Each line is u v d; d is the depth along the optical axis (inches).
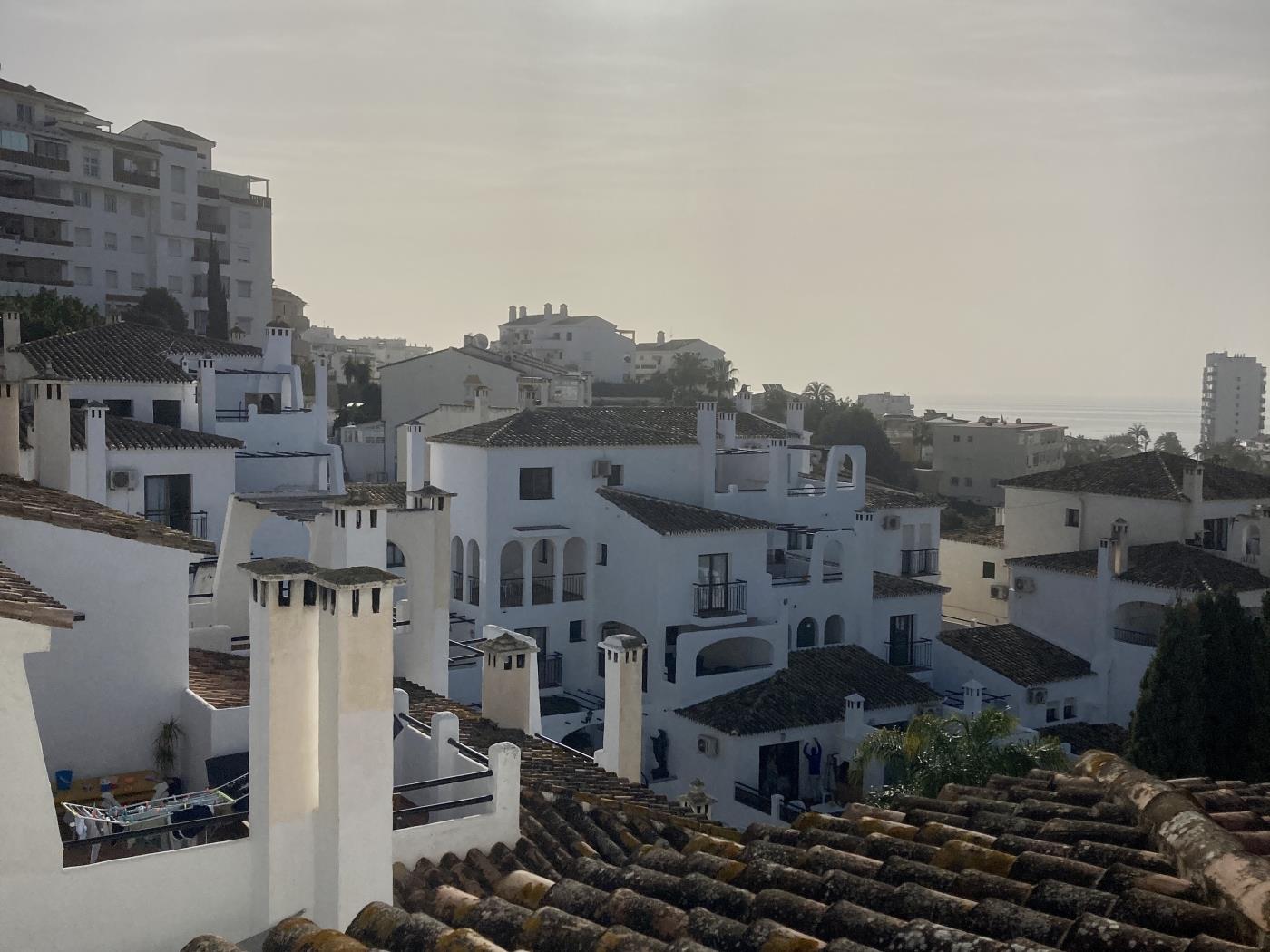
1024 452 4244.6
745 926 305.1
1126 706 1886.1
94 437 1413.6
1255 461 5777.6
